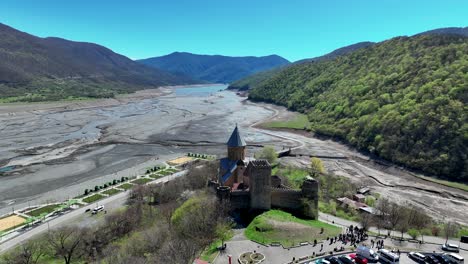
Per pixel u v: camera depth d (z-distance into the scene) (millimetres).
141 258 54750
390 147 139875
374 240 62781
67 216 84875
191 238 60719
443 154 121062
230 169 88062
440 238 65875
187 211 68938
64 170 125938
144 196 94938
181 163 134750
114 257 57344
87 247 66750
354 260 53844
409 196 104625
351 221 76688
